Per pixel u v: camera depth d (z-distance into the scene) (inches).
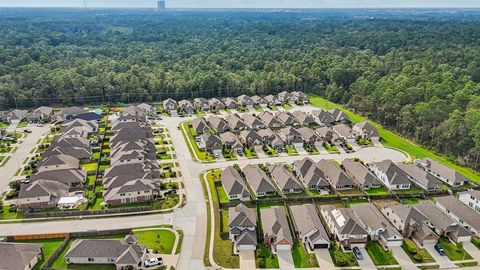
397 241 3184.1
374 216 3393.2
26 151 5157.5
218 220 3528.5
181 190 4092.0
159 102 7770.7
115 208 3718.0
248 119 6318.9
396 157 5083.7
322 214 3639.3
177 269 2883.9
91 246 2979.8
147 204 3801.7
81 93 7490.2
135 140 5226.4
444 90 6368.1
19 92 7199.8
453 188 4192.9
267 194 3993.6
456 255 3088.1
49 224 3459.6
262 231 3346.5
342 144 5433.1
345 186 4146.2
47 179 4060.0
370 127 5787.4
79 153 4884.4
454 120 5157.5
